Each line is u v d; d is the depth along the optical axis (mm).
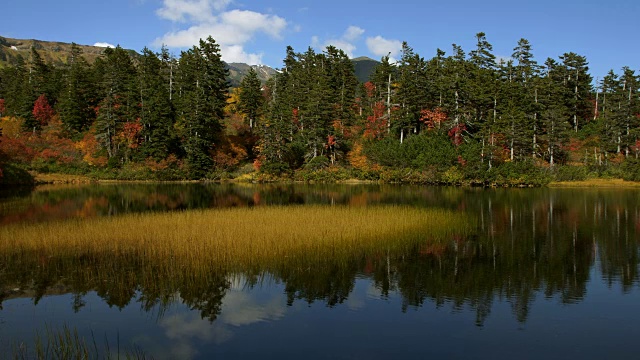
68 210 34938
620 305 13766
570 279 16547
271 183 73062
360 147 80312
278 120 77750
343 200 43688
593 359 10242
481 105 75500
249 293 14961
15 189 57688
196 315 13039
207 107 80562
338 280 16406
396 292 15102
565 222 29656
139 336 11570
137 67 104250
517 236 24734
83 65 108500
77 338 11289
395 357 10352
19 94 102375
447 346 10945
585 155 76125
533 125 72125
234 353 10570
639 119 74375
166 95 86562
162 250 19172
